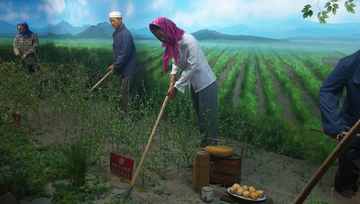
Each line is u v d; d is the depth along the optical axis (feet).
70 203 9.23
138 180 11.96
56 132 16.30
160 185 11.76
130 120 14.84
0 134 14.57
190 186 12.04
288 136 17.43
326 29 17.15
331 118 12.12
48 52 30.01
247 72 19.99
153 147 16.08
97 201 9.73
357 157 12.66
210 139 14.53
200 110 14.42
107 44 28.35
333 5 14.19
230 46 20.89
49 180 10.67
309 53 17.76
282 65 18.75
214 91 14.39
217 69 21.17
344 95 16.66
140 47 25.62
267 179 14.05
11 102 17.98
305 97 17.65
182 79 13.26
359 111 12.20
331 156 6.28
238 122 17.17
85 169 10.82
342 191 13.24
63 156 12.52
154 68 24.40
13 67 19.53
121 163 10.88
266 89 19.10
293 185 13.61
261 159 15.97
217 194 11.54
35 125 16.99
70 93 18.34
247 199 10.62
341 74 12.33
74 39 30.30
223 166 12.31
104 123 15.75
